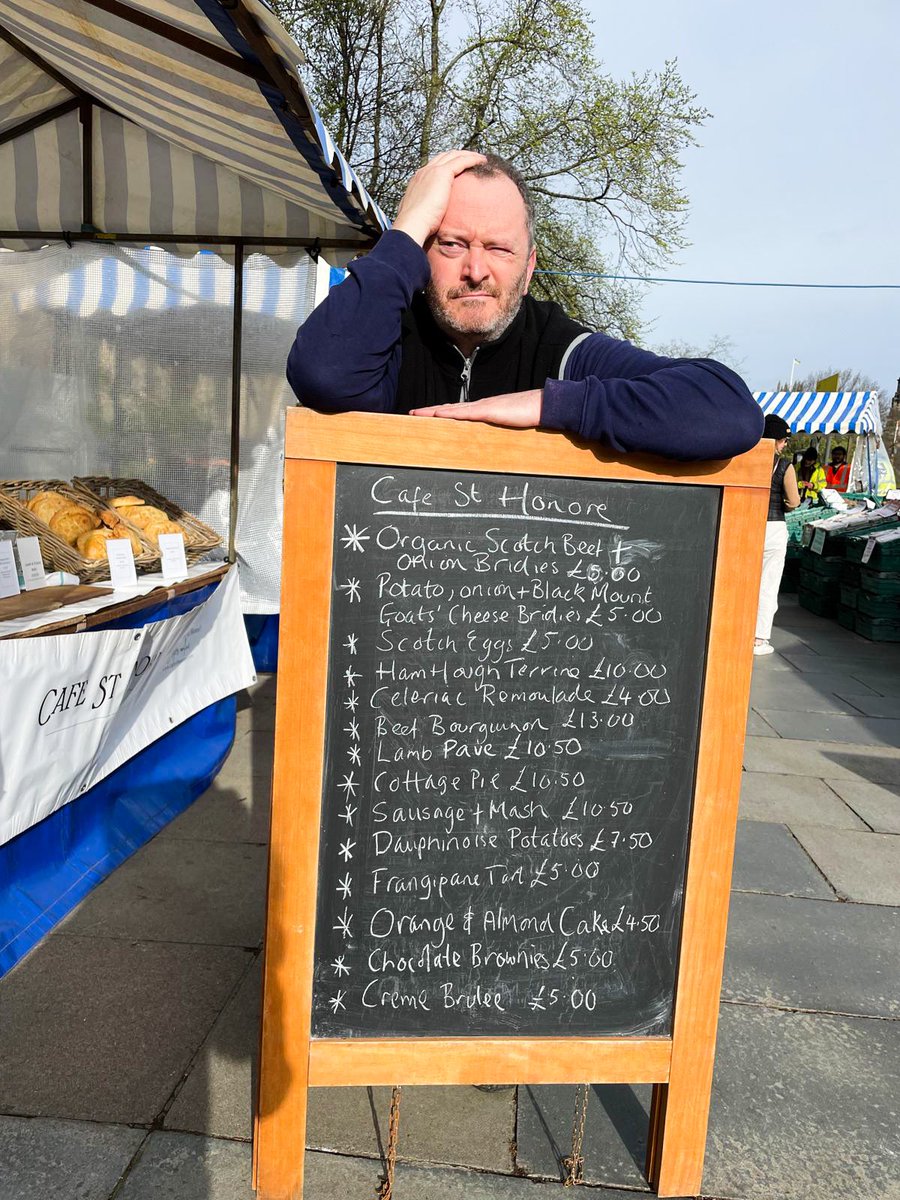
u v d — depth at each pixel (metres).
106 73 2.97
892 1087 2.30
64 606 2.87
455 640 1.73
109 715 2.95
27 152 4.29
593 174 14.97
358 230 4.24
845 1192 1.94
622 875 1.82
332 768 1.72
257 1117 1.79
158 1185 1.86
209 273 4.93
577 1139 1.95
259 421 5.08
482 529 1.71
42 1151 1.93
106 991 2.53
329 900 1.75
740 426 1.62
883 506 10.65
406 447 1.65
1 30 3.12
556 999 1.83
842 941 3.06
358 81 13.90
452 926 1.79
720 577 1.74
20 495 3.88
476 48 14.30
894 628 8.81
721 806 1.79
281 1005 1.74
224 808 3.87
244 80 2.43
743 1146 2.06
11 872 2.71
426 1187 1.90
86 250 4.80
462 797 1.77
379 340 1.59
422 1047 1.77
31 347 4.89
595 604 1.76
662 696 1.79
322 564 1.66
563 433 1.68
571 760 1.78
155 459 5.04
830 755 5.18
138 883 3.17
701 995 1.83
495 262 1.73
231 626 4.31
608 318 16.89
